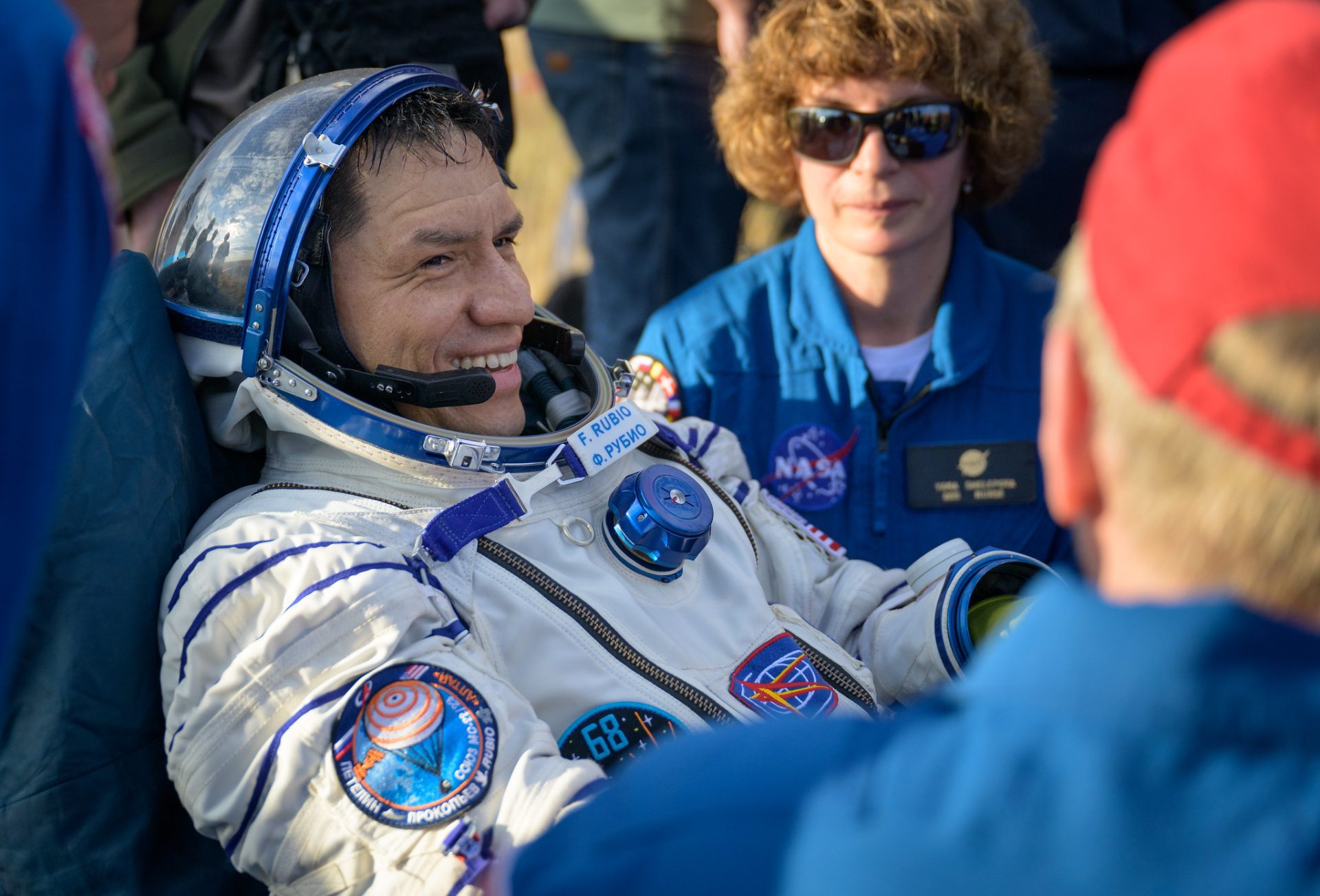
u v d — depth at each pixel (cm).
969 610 160
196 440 144
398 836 112
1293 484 52
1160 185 54
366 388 145
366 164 144
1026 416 200
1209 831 51
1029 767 55
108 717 126
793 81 196
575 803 111
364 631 120
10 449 57
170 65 235
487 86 242
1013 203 283
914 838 55
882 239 195
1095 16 264
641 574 147
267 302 139
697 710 138
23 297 56
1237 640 52
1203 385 53
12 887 127
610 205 316
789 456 202
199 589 125
